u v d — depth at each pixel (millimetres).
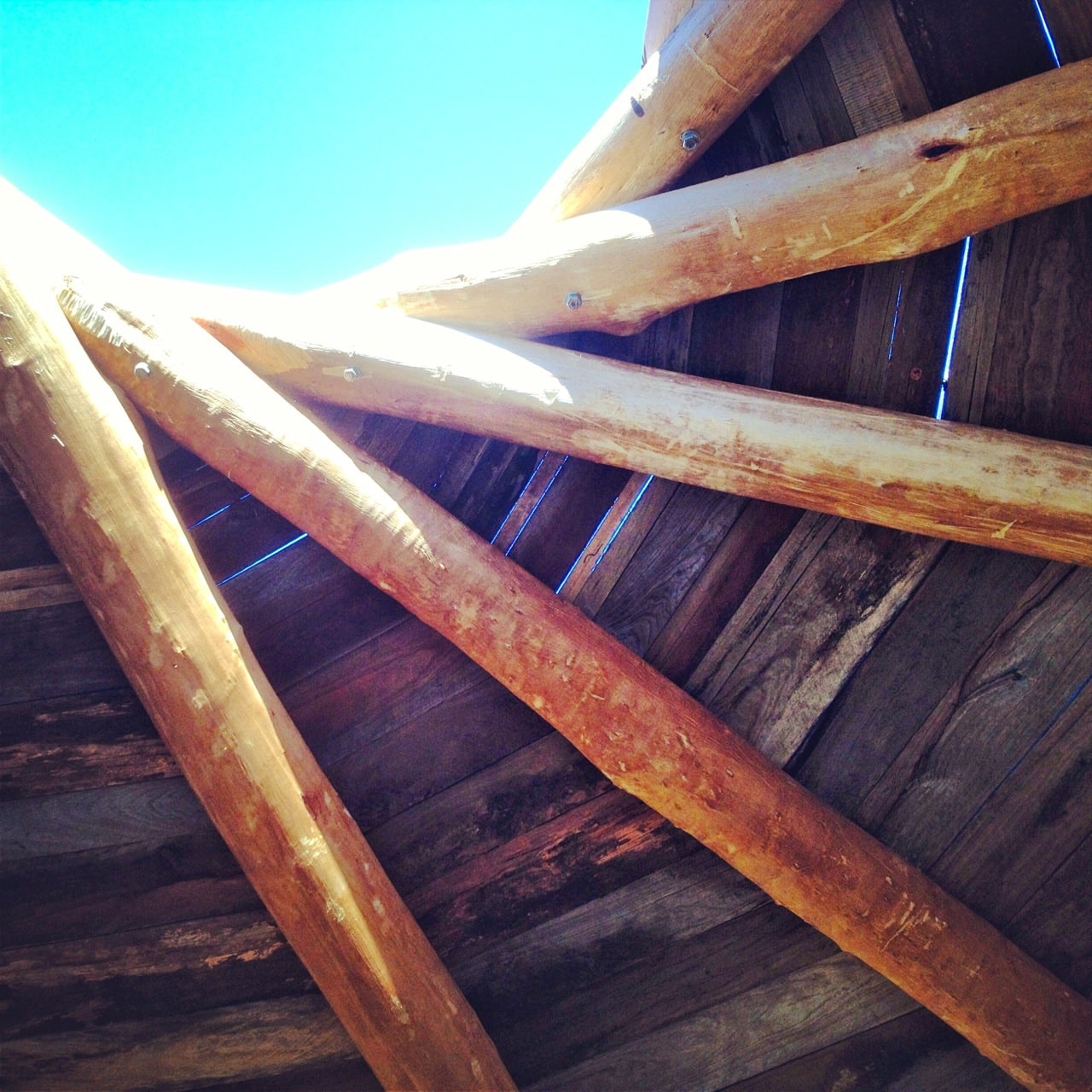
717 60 2545
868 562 2980
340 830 2664
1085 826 2953
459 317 2791
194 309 2715
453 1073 2650
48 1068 2912
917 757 2996
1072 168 2410
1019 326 2801
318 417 2828
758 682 3027
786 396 2682
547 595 2752
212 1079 2961
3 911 2895
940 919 2738
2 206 2566
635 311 2760
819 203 2518
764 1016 3006
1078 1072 2742
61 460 2502
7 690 2904
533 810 3033
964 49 2641
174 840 2936
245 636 2740
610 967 3014
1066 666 2938
